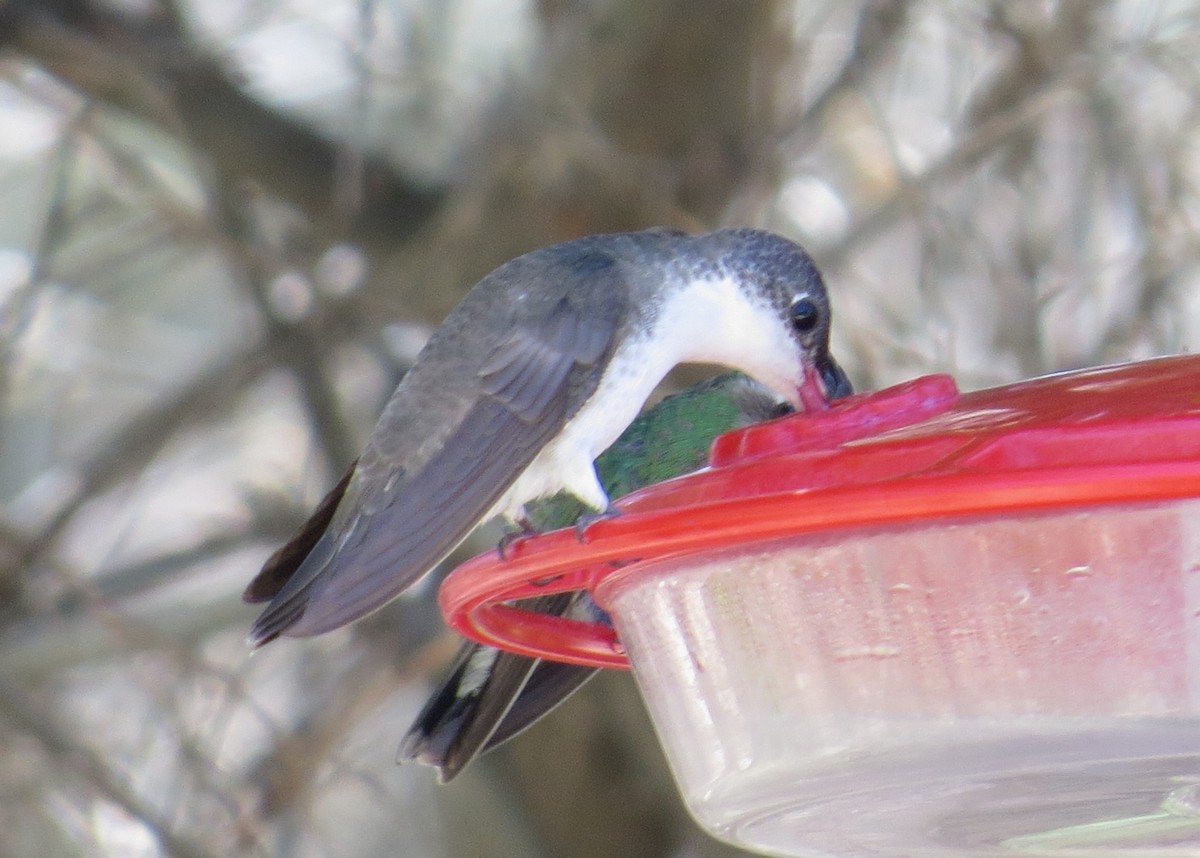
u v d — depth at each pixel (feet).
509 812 40.06
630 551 15.67
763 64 38.22
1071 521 14.52
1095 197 39.70
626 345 22.52
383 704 41.65
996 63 39.70
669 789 39.19
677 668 17.39
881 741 15.38
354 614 18.76
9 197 50.98
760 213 38.24
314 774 38.06
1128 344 37.99
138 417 43.42
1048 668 14.70
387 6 43.52
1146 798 15.37
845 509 14.30
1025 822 16.52
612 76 37.60
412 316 38.60
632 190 36.42
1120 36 39.11
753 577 16.10
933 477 14.17
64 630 40.63
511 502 21.95
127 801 37.11
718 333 23.91
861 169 42.98
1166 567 14.29
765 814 16.92
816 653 15.74
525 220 36.94
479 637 19.39
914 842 17.79
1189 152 39.81
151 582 42.57
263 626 18.99
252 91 40.98
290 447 49.24
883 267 41.24
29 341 49.55
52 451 46.68
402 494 20.20
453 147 40.70
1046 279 39.09
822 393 24.53
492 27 44.65
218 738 39.40
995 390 17.60
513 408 21.06
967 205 39.19
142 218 45.78
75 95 42.04
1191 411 14.44
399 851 42.60
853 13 41.27
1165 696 14.34
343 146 40.37
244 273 41.86
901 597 15.23
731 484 15.92
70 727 39.96
